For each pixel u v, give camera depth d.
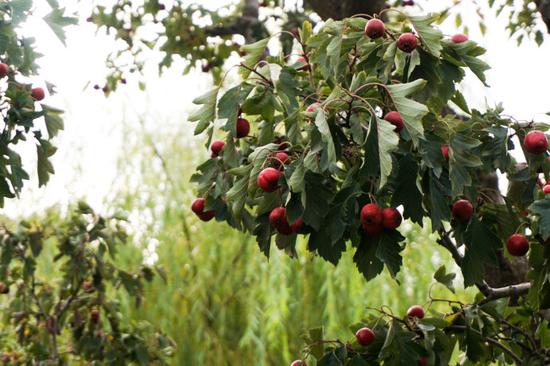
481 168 3.68
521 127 3.74
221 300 9.58
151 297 9.44
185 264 9.76
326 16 5.96
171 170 10.27
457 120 3.66
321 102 3.50
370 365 4.05
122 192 10.02
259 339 9.20
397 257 3.41
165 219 9.95
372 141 3.17
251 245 9.73
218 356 9.30
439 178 3.38
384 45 3.58
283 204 3.47
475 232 3.63
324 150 3.19
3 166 4.05
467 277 3.67
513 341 4.34
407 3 7.20
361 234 3.46
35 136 4.11
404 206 3.31
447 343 3.98
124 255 9.59
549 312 4.39
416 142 3.18
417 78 3.63
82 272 6.47
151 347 6.56
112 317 6.60
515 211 3.77
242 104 3.53
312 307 9.38
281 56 3.67
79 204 6.59
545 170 3.75
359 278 9.39
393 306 9.27
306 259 9.47
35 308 7.30
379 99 3.40
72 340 6.60
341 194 3.31
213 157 3.96
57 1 4.18
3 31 4.04
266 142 3.56
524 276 4.90
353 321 9.27
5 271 6.54
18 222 6.57
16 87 4.12
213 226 9.95
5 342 6.87
